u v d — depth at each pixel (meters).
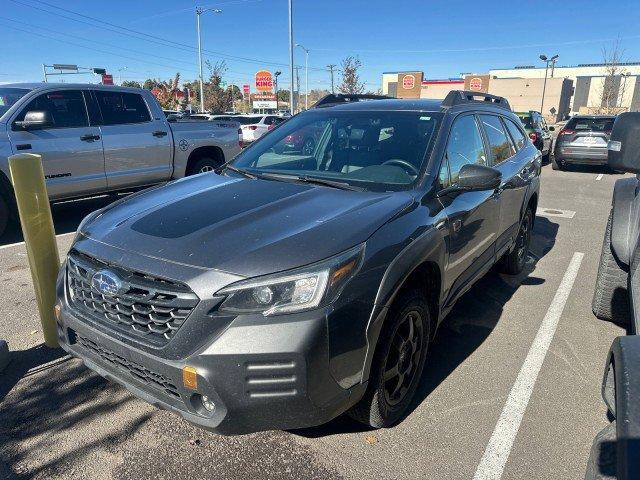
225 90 47.47
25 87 6.69
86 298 2.53
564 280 5.21
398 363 2.70
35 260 3.35
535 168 5.15
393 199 2.84
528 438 2.75
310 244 2.28
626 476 1.21
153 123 7.79
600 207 9.26
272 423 2.18
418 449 2.65
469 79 62.38
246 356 2.07
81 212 8.07
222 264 2.19
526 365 3.50
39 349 3.62
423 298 2.80
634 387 1.38
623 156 2.39
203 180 3.43
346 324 2.21
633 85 69.56
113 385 3.20
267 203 2.79
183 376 2.13
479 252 3.73
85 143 6.89
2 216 6.34
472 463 2.56
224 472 2.49
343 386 2.28
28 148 6.33
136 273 2.29
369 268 2.33
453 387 3.22
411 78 53.66
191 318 2.13
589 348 3.75
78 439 2.71
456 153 3.53
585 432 2.81
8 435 2.74
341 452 2.63
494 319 4.23
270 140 4.00
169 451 2.63
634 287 2.27
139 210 2.83
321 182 3.20
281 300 2.12
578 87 78.31
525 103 65.56
